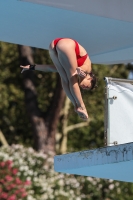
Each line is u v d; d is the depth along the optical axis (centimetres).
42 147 5578
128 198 5147
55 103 5609
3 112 6975
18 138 7138
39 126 5603
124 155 1845
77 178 5119
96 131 7269
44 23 2291
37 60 6494
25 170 4541
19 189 4356
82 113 1947
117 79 2278
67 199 4631
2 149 4872
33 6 2064
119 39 2452
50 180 4678
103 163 1950
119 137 2233
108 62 2822
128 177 2372
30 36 2522
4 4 2083
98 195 5078
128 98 2269
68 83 1959
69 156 2172
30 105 5638
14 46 6550
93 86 1959
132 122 2258
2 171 4431
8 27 2398
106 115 2241
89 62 1927
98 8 2117
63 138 6588
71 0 2073
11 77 6681
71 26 2302
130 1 2172
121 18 2153
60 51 1867
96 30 2330
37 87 6756
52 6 2044
